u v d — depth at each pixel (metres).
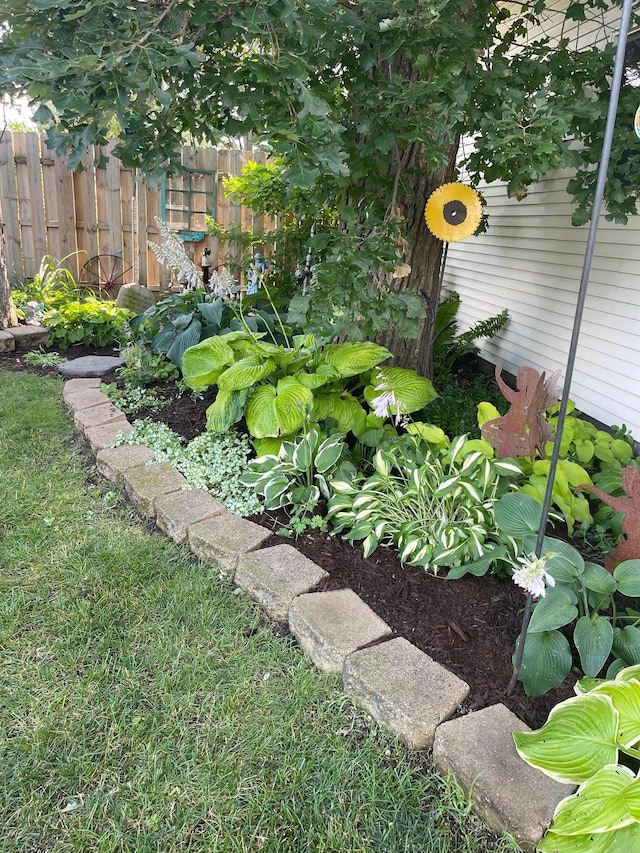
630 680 1.46
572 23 3.75
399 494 2.40
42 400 3.80
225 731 1.63
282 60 1.60
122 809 1.42
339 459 2.80
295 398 2.73
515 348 4.62
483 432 2.39
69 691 1.72
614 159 2.67
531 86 2.51
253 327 3.80
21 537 2.40
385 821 1.43
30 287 5.73
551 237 4.09
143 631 1.96
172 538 2.49
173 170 2.51
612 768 1.30
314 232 4.36
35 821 1.39
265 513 2.62
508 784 1.43
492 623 2.02
